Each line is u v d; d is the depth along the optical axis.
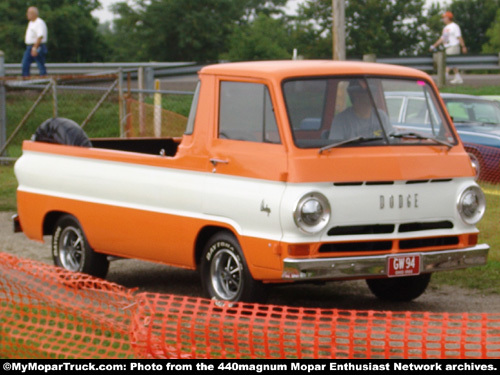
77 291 7.36
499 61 28.59
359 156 7.99
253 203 7.93
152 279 10.28
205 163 8.39
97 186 9.41
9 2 50.03
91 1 53.53
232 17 57.00
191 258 8.56
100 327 6.91
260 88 8.16
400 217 8.07
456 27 28.41
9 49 49.50
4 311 7.61
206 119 8.48
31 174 10.20
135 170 9.02
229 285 8.39
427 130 8.71
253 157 8.02
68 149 9.79
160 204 8.77
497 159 16.33
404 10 65.88
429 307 8.92
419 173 8.16
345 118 8.24
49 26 50.59
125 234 9.13
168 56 56.31
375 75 8.62
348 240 7.85
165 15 55.75
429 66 27.77
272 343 6.76
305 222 7.67
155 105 19.86
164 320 6.27
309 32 62.47
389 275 7.94
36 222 10.18
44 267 7.72
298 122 7.97
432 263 8.16
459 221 8.41
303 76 8.16
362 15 65.50
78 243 9.85
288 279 7.66
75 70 26.58
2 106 20.61
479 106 17.58
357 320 8.23
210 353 6.46
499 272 10.28
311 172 7.74
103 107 21.42
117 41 56.72
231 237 8.21
